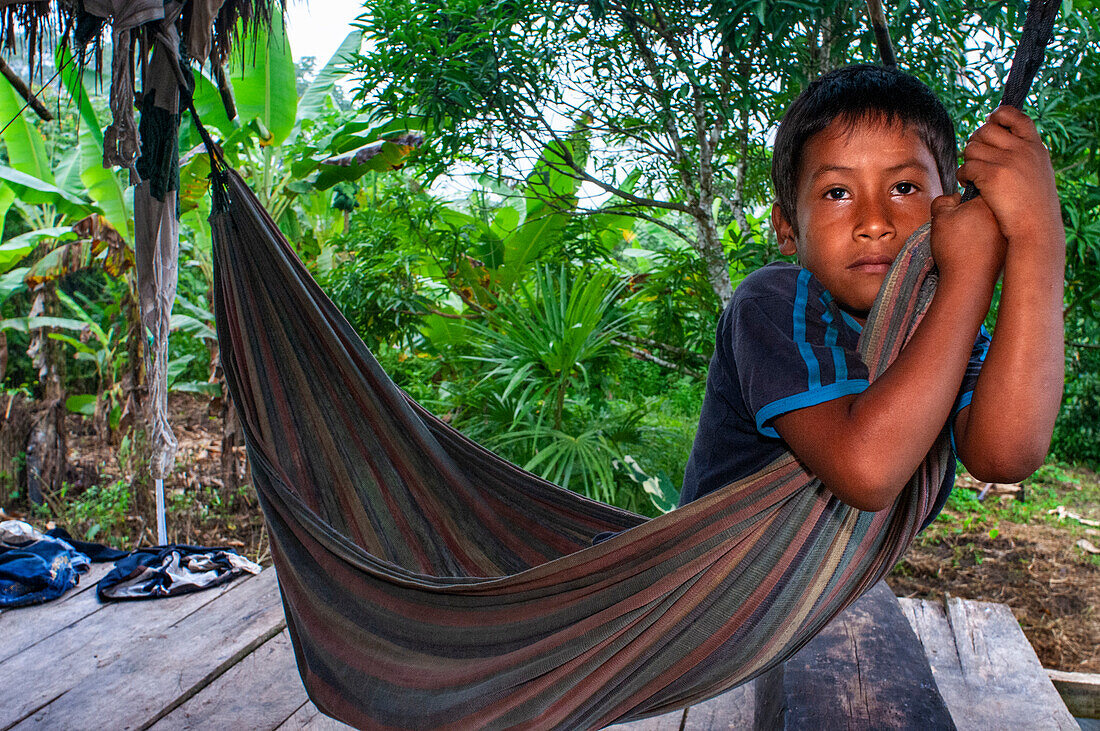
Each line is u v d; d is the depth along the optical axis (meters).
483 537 2.06
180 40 2.25
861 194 1.04
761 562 1.13
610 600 1.23
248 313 2.09
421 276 5.77
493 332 4.87
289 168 6.32
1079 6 3.23
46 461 6.83
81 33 2.11
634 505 4.59
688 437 5.02
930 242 0.96
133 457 6.43
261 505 1.90
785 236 1.25
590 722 1.28
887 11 3.19
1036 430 0.92
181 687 2.94
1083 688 3.21
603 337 4.61
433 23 3.80
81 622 3.48
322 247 7.40
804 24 3.62
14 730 2.70
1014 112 0.94
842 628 2.25
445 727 1.35
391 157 5.55
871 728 1.76
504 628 1.37
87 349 7.28
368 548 2.04
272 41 5.51
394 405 2.05
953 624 3.42
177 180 2.38
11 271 7.05
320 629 1.65
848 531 1.11
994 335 0.94
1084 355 6.04
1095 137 3.49
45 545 4.00
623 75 3.95
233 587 3.80
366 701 1.51
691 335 5.25
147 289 2.37
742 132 3.99
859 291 1.05
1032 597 5.06
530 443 4.64
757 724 2.23
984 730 2.73
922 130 1.07
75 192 7.05
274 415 2.04
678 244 7.84
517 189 4.76
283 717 2.79
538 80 3.83
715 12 3.37
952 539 5.97
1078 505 6.69
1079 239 3.65
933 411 0.88
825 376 0.96
